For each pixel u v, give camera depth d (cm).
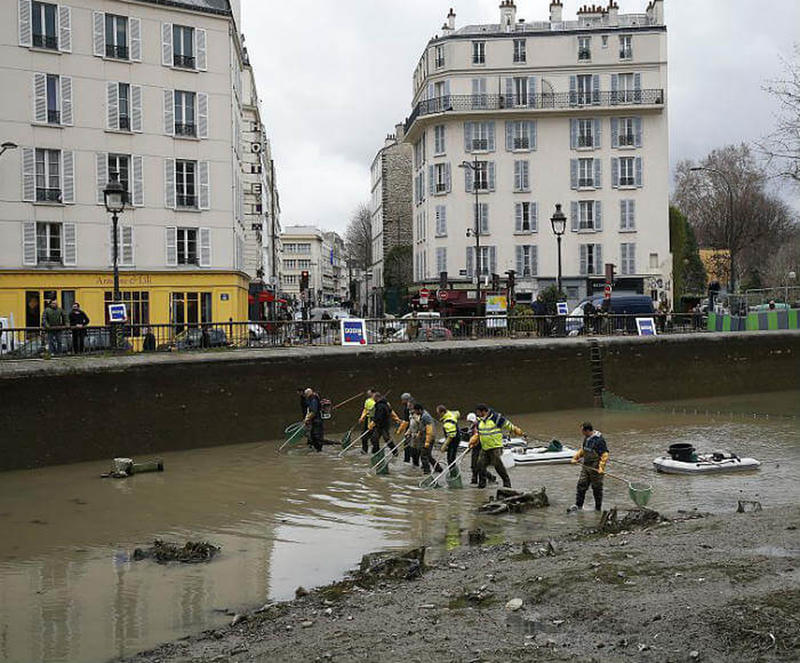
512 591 1083
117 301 2516
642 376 3547
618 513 1627
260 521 1630
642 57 5703
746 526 1371
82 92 3759
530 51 5762
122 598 1188
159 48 3941
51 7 3700
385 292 7456
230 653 954
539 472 2077
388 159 8725
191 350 2673
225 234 4109
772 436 2652
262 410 2630
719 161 8019
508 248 5750
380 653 899
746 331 3984
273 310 6097
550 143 5731
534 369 3253
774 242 9131
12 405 2188
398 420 2303
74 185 3747
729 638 863
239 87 4700
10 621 1104
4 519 1659
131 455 2381
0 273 3591
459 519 1625
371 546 1441
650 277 5694
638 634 901
